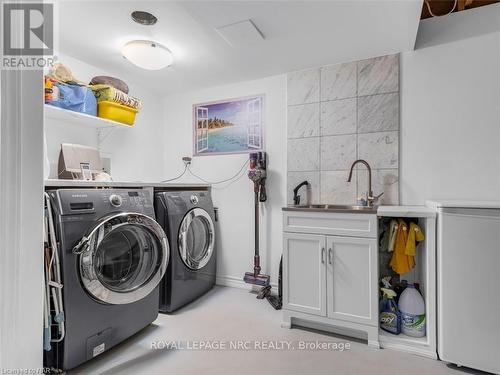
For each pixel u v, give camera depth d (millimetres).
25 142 857
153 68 2189
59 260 1383
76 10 1645
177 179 3123
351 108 2328
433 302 1604
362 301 1753
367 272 1743
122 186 1868
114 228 1569
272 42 2023
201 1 1560
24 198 854
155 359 1582
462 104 2008
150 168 3018
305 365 1531
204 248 2678
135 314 1778
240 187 2814
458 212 1496
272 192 2660
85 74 2361
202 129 2994
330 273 1840
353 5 1589
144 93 2957
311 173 2469
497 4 1947
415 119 2131
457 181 2016
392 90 2191
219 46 2082
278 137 2643
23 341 853
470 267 1465
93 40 1999
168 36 1945
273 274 2643
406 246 1723
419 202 2111
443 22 2066
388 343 1701
